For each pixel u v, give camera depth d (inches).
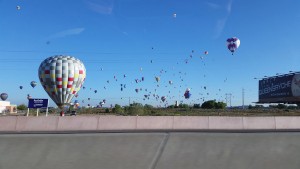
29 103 1471.5
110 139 468.8
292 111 2861.7
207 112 2837.1
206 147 450.3
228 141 462.0
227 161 423.2
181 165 417.1
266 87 3841.0
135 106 2851.9
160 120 1090.7
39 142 456.1
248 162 421.7
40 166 415.2
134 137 474.6
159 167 413.4
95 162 421.7
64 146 450.9
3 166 414.3
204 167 411.8
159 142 464.8
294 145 453.7
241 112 2783.0
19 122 1004.6
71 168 409.1
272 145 453.7
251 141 461.4
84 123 1041.5
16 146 449.1
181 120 1098.7
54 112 3270.2
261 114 2420.0
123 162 422.9
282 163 421.4
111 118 1065.5
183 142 462.6
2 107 4468.5
